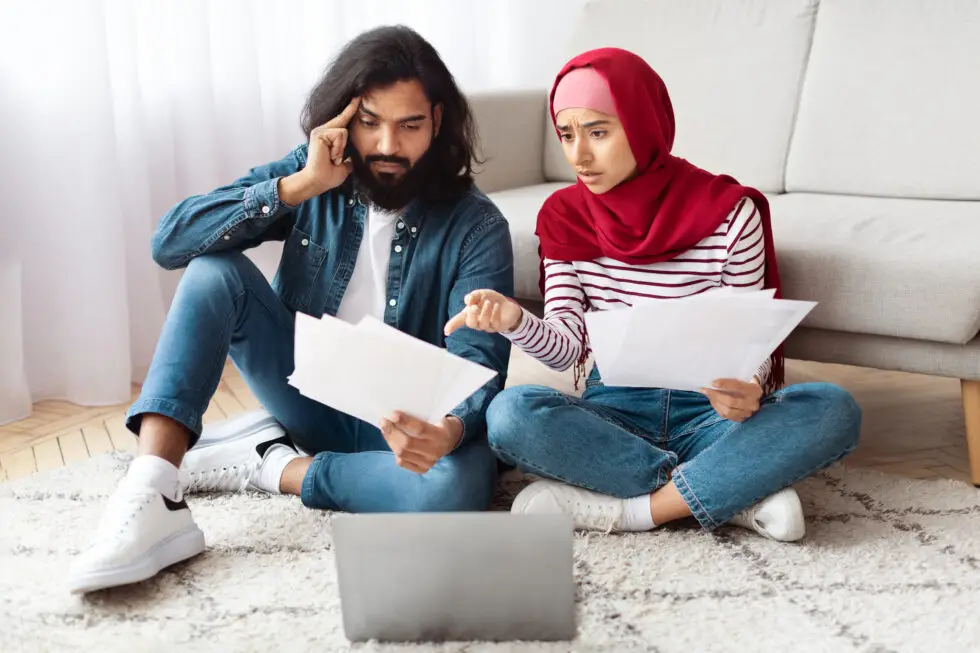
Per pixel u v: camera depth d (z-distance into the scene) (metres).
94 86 2.19
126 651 1.20
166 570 1.40
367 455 1.56
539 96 2.54
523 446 1.47
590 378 1.69
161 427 1.44
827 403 1.43
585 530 1.51
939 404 2.13
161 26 2.39
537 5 3.08
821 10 2.23
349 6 2.77
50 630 1.25
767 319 1.30
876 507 1.57
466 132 1.58
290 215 1.67
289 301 1.66
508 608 1.18
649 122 1.53
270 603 1.30
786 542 1.45
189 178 2.51
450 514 1.14
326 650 1.19
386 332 1.22
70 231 2.22
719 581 1.34
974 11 2.06
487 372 1.22
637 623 1.24
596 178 1.55
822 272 1.69
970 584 1.31
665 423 1.58
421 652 1.18
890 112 2.12
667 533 1.49
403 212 1.60
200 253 1.55
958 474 1.76
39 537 1.52
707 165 2.33
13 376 2.19
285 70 2.69
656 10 2.42
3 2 2.14
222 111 2.56
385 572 1.17
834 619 1.24
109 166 2.22
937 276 1.59
